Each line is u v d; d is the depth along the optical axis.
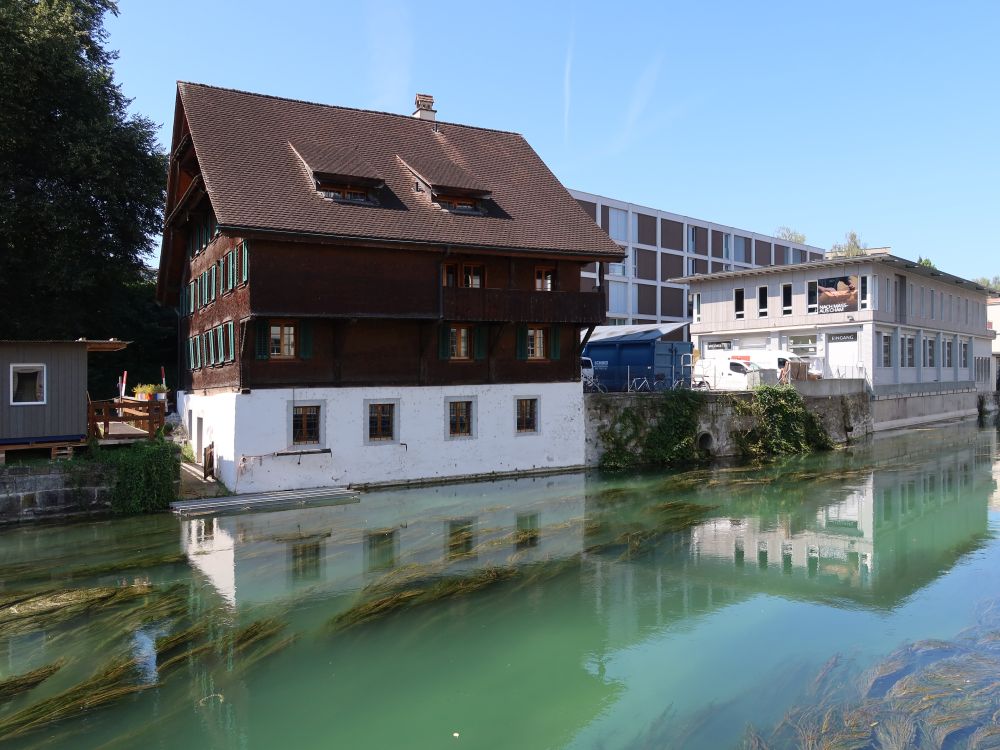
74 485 18.42
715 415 30.67
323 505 20.31
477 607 12.27
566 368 26.83
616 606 12.40
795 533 17.53
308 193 22.62
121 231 32.22
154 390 31.64
